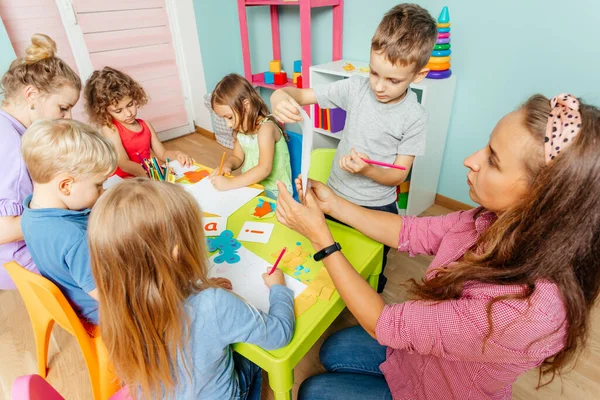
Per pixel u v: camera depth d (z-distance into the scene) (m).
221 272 0.89
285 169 1.58
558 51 1.58
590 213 0.47
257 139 1.48
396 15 1.01
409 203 2.04
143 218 0.61
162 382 0.71
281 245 0.99
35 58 1.12
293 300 0.80
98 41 2.76
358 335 1.07
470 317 0.55
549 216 0.48
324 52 2.51
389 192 1.35
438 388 0.71
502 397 0.67
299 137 1.60
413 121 1.18
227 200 1.22
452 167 2.15
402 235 0.93
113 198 0.62
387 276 1.74
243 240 1.01
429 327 0.58
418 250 0.92
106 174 0.92
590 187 0.45
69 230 0.85
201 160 3.03
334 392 0.89
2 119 1.10
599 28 1.45
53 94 1.14
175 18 3.05
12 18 2.44
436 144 2.01
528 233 0.51
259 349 0.73
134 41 2.93
